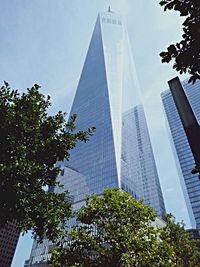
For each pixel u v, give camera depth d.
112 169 107.69
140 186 143.75
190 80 5.20
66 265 14.52
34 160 11.41
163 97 169.62
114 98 148.75
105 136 125.44
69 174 128.62
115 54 184.12
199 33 5.12
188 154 131.12
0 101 12.32
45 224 10.71
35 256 94.62
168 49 5.33
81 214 16.97
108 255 14.57
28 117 12.10
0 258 94.06
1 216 9.62
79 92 179.62
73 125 13.89
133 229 16.12
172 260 17.11
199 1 5.25
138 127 170.50
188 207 121.12
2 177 9.38
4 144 10.34
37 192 10.81
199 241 25.38
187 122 4.31
